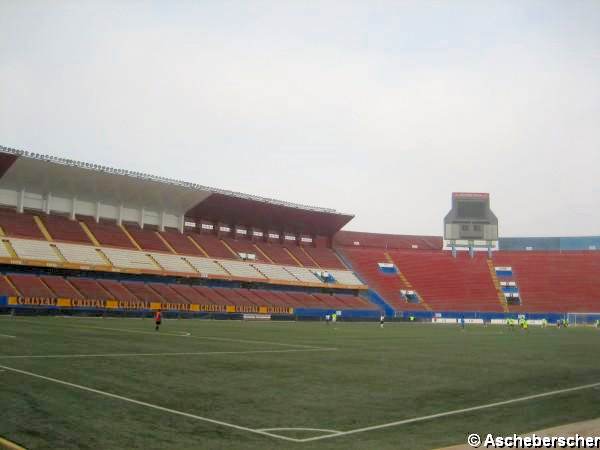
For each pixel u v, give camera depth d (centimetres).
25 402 1207
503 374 1959
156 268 7512
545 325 8400
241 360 2208
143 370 1786
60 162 7200
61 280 6719
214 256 8569
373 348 3092
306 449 921
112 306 6500
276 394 1427
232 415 1156
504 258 10675
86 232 7688
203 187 8569
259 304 7875
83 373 1661
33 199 7638
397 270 10400
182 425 1050
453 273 10338
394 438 1004
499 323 9181
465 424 1127
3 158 6794
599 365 2328
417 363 2297
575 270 10162
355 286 9500
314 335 4231
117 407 1185
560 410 1292
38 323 4397
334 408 1268
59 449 871
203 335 3738
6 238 6744
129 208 8494
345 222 10481
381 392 1505
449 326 7762
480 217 10669
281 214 9656
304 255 10019
